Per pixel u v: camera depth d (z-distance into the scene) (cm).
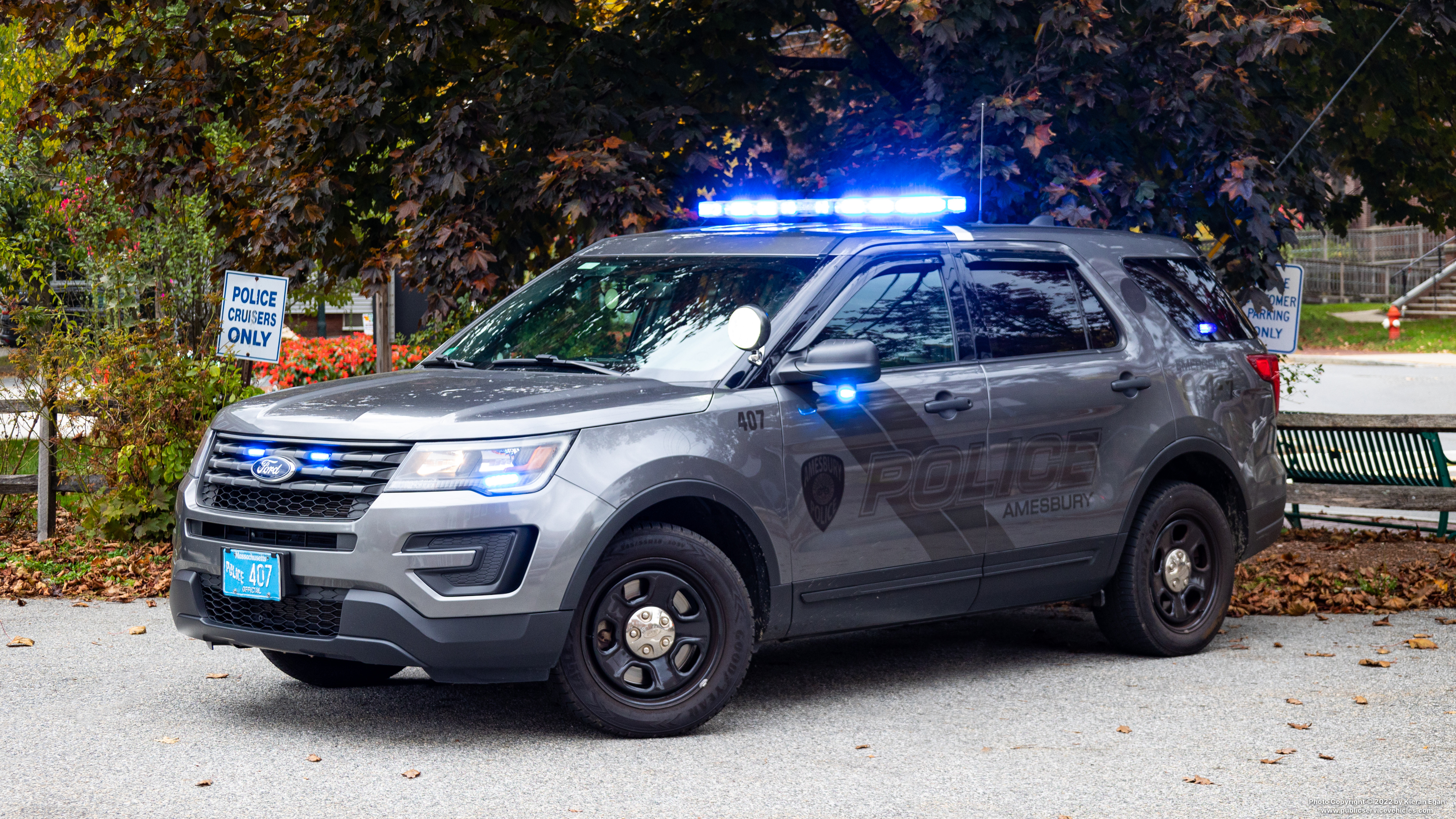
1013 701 645
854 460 616
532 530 541
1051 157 976
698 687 580
